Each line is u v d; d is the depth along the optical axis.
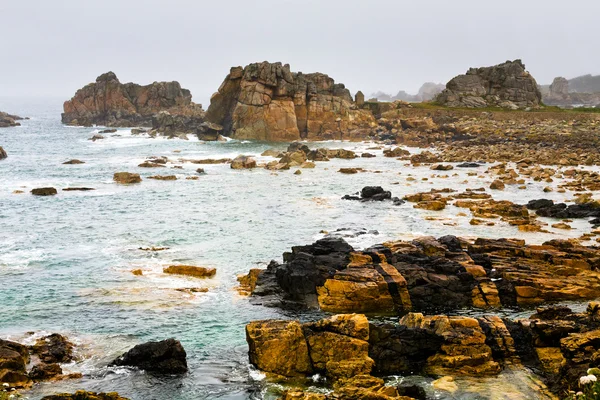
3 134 168.88
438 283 39.44
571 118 153.88
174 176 91.75
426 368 29.83
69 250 52.00
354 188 83.06
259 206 70.50
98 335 34.88
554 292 39.22
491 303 38.75
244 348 33.09
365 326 30.33
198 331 35.50
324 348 30.02
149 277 44.91
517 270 41.81
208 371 30.34
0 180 90.25
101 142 147.12
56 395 25.47
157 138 155.12
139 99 199.88
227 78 154.00
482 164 104.75
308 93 154.50
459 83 177.50
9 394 27.08
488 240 47.59
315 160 113.81
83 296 41.00
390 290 38.75
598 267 42.44
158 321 36.94
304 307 38.91
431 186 83.69
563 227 58.28
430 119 151.88
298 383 29.05
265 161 111.06
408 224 60.25
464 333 30.78
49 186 85.06
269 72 148.25
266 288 41.06
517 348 30.73
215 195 78.00
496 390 27.66
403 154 120.81
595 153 108.38
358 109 160.25
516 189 80.06
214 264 48.03
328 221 62.25
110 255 50.44
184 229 59.34
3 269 46.62
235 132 150.75
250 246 53.09
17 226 60.78
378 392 26.27
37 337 34.22
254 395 28.02
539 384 28.16
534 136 128.25
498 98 174.25
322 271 41.03
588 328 30.30
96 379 29.34
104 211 68.12
